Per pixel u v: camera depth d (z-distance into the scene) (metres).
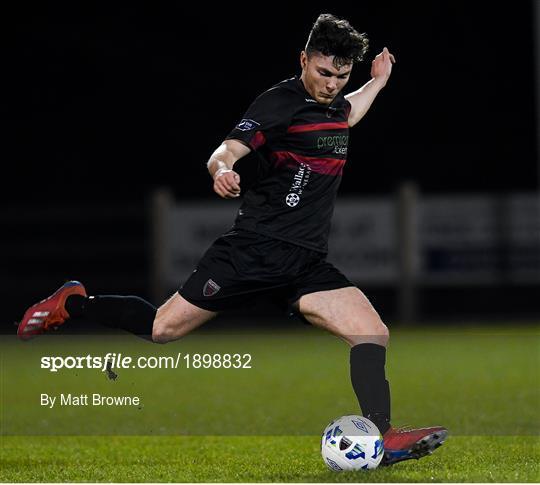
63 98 81.38
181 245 61.22
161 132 81.69
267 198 19.39
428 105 80.38
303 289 19.64
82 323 59.97
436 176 80.12
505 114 79.88
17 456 21.23
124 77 81.75
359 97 21.16
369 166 80.50
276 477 18.14
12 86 81.00
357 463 18.19
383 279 59.78
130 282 65.94
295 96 19.08
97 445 22.77
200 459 20.62
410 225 59.47
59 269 71.12
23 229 73.44
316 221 19.47
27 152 81.19
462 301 72.06
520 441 22.23
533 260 59.16
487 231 59.38
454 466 18.95
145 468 19.53
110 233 79.38
